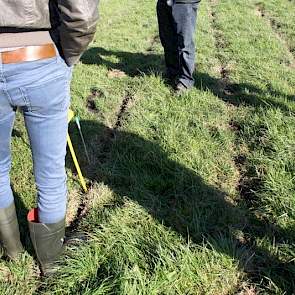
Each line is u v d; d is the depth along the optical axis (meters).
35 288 2.85
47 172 2.59
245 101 5.48
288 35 8.53
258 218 3.42
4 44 2.13
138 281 2.75
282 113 4.98
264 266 2.97
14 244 2.93
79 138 4.58
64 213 2.82
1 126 2.40
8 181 2.74
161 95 5.53
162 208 3.50
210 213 3.42
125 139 4.48
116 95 5.70
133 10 10.95
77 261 2.89
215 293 2.79
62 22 2.11
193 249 3.03
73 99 5.52
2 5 2.01
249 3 11.38
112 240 3.08
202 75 6.24
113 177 3.90
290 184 3.73
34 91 2.26
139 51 7.56
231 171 3.98
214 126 4.82
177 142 4.37
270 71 6.42
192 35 5.34
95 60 6.96
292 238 3.19
